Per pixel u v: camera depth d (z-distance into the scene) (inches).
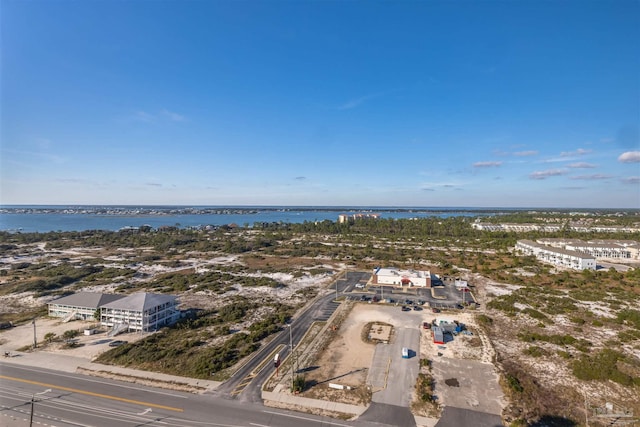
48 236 7662.4
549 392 1643.7
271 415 1460.4
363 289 3567.9
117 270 4429.1
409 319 2657.5
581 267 4259.4
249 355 2050.9
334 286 3708.2
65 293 3412.9
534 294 3277.6
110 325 2506.2
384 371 1841.8
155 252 6053.2
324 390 1657.2
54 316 2738.7
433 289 3565.5
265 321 2571.4
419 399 1574.8
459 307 2960.1
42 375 1798.7
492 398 1585.9
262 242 6747.1
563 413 1480.1
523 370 1859.0
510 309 2824.8
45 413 1469.0
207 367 1854.1
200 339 2300.7
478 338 2271.2
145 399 1579.7
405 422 1413.6
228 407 1518.2
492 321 2603.3
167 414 1466.5
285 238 7815.0
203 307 3031.5
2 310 2915.8
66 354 2057.1
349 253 5787.4
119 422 1411.2
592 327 2465.6
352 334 2361.0
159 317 2559.1
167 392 1641.2
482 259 4921.3
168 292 3521.2
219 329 2442.2
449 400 1569.9
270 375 1806.1
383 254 5482.3
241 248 6156.5
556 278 3855.8
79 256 5634.8
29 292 3447.3
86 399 1578.5
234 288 3639.3
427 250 5974.4
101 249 6392.7
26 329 2464.3
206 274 4224.9
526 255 5275.6
